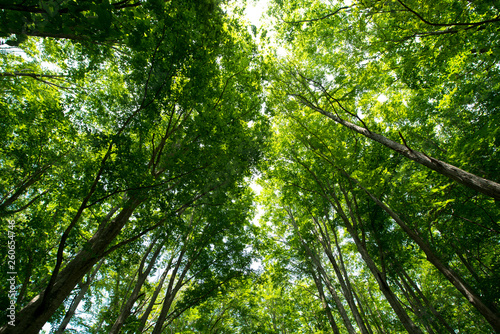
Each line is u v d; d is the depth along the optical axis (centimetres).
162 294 1641
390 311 1705
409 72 796
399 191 997
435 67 812
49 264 881
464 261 1045
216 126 623
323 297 1352
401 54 743
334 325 1223
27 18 288
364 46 758
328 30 905
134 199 602
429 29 612
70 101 847
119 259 780
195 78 572
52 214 918
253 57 877
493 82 793
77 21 308
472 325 1302
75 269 507
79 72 817
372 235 1054
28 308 448
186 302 1012
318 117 1187
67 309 981
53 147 906
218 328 1425
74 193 581
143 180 530
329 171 1084
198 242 1118
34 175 830
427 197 898
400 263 1138
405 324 731
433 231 1270
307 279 1619
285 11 1029
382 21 736
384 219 1065
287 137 1205
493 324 603
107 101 729
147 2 441
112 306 1137
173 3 489
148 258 1148
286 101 1025
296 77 1009
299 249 1471
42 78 913
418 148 1068
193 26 538
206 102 632
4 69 806
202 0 529
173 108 609
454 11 571
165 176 668
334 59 944
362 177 921
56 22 297
